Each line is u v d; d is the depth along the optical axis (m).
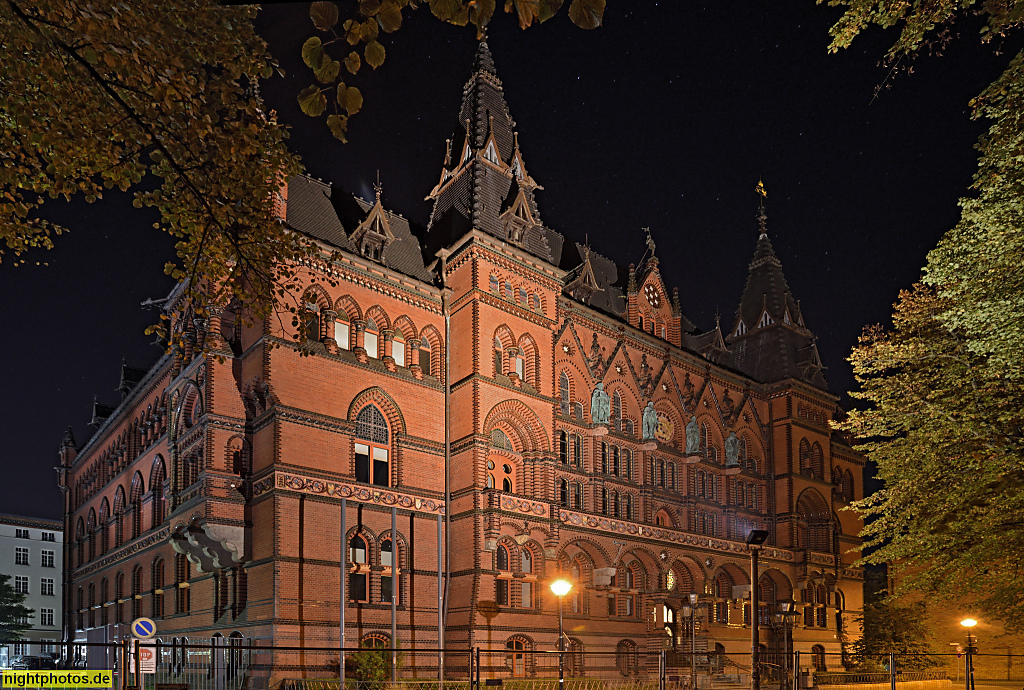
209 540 36.59
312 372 38.41
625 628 46.97
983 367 24.33
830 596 61.50
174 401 44.25
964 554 24.80
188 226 14.22
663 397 54.22
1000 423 23.83
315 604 35.84
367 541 38.66
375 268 41.62
